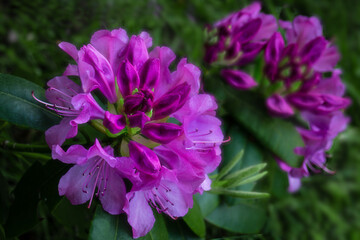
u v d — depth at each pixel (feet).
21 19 2.87
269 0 2.00
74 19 2.95
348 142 3.31
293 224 3.05
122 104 1.28
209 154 1.31
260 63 1.84
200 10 3.29
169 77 1.30
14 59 2.64
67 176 1.27
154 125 1.25
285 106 1.74
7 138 1.78
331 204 3.35
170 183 1.31
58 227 2.22
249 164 1.85
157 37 2.94
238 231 1.86
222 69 1.83
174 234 1.59
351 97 3.22
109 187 1.27
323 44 1.71
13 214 1.40
